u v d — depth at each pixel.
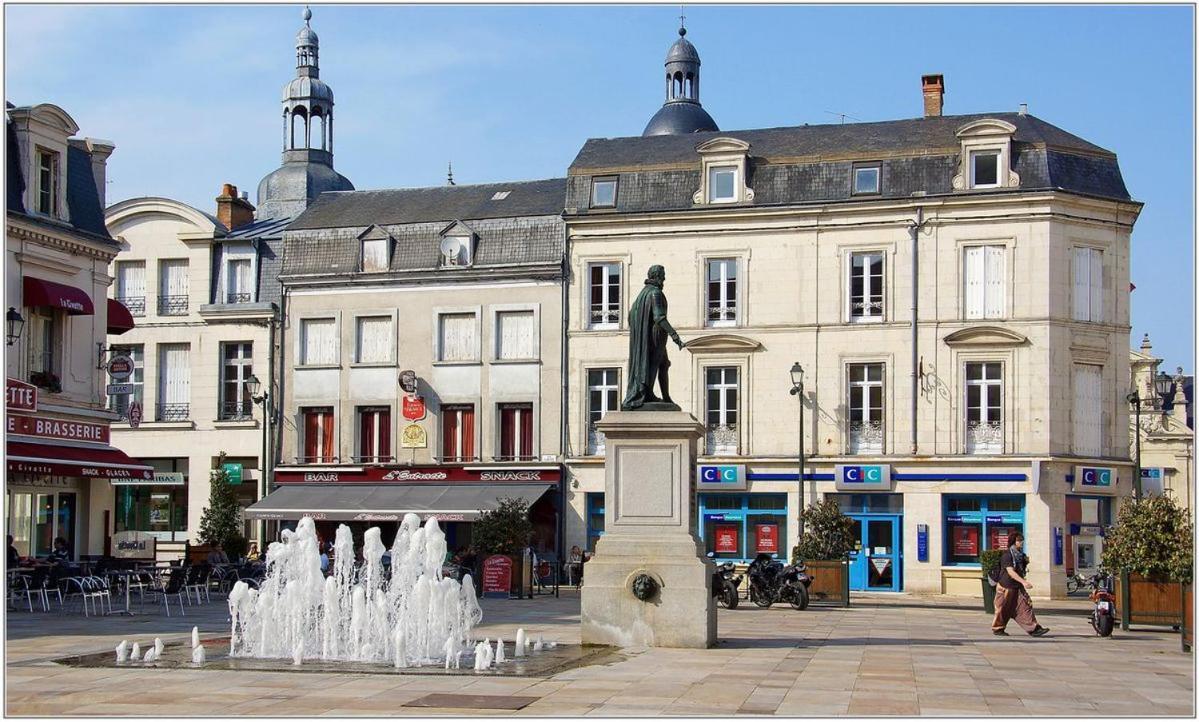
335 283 45.91
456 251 45.16
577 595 36.38
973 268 41.44
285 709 12.83
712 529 42.84
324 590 19.64
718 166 43.44
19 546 33.72
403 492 44.31
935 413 41.25
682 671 16.17
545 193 46.84
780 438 42.31
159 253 47.03
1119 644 21.62
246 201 51.69
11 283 32.59
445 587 19.14
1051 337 40.59
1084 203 41.19
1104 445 41.66
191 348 46.59
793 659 17.89
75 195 35.25
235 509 39.47
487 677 15.42
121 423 46.56
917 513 41.09
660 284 19.77
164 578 34.31
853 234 42.22
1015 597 23.30
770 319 42.59
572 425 43.94
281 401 46.09
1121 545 24.50
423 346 45.34
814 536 33.56
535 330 44.41
